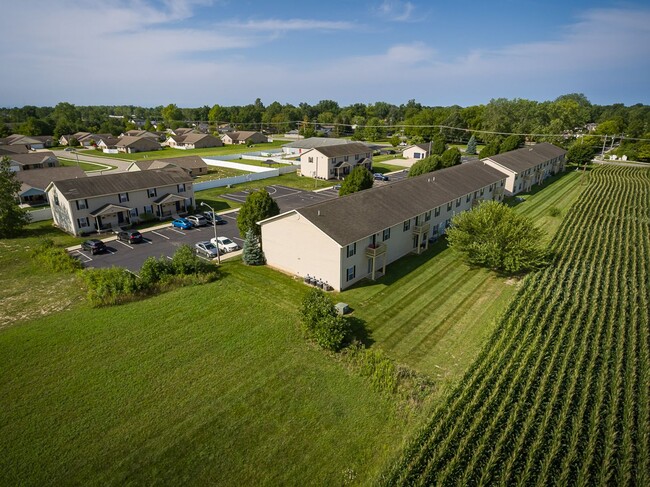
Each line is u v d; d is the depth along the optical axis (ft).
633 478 53.98
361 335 89.30
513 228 115.65
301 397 70.44
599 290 103.86
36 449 59.67
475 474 54.85
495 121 431.84
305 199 211.00
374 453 59.57
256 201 132.87
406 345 85.71
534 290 104.47
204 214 185.57
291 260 119.14
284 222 117.19
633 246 137.39
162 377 75.15
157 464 57.41
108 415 66.13
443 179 168.76
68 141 480.64
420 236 135.95
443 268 125.08
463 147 451.53
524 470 55.21
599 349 79.71
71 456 58.59
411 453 58.23
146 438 61.82
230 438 61.93
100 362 79.20
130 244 148.05
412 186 151.23
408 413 66.69
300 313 91.66
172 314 97.04
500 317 91.61
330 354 81.71
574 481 54.13
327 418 65.92
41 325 92.27
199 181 259.19
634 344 80.12
